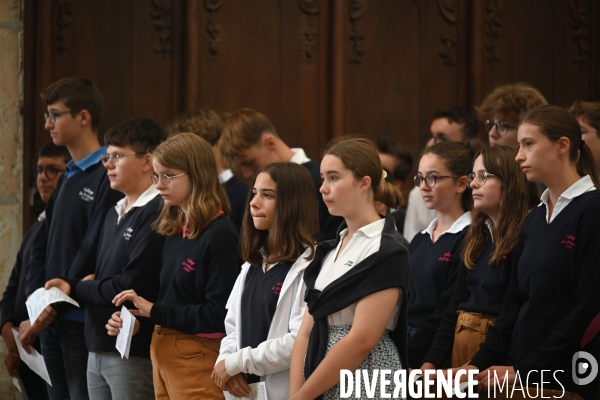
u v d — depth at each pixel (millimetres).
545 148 4422
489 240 5012
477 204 4957
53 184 7324
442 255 5355
